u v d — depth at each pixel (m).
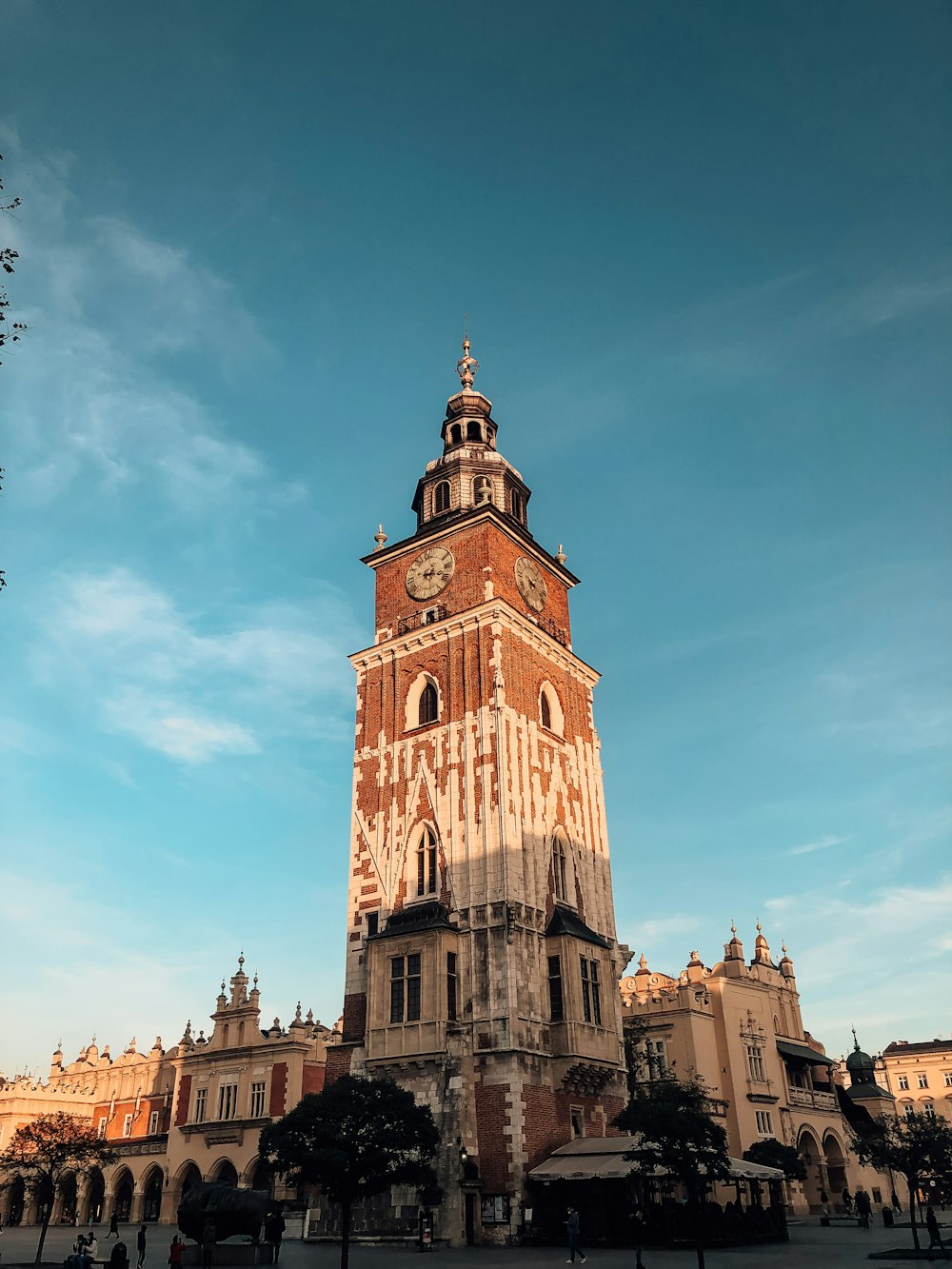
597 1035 53.34
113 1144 88.12
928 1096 134.88
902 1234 54.12
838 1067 100.69
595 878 61.31
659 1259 38.09
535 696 62.00
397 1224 46.81
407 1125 38.03
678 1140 36.59
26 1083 93.12
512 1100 47.41
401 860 57.25
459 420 73.75
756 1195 52.62
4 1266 44.31
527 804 56.62
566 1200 46.91
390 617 66.69
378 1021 51.62
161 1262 47.19
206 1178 77.44
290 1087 75.50
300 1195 63.72
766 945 87.56
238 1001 83.06
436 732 59.53
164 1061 92.19
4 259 21.03
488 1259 38.81
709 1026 74.88
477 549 63.78
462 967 51.81
